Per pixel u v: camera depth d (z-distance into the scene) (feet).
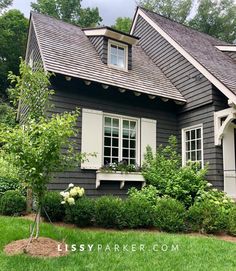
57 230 18.51
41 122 16.57
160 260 14.74
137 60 37.29
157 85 33.04
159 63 38.24
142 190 26.08
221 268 14.02
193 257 15.40
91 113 27.91
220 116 28.73
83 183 26.53
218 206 23.44
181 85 33.88
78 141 26.71
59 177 25.22
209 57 34.91
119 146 29.81
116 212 20.63
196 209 21.65
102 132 28.63
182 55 34.14
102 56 31.58
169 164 28.53
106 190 27.78
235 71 33.78
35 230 18.01
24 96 22.31
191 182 27.35
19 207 23.84
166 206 21.45
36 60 33.73
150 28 41.01
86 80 26.86
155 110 32.60
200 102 30.89
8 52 85.51
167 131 33.06
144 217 21.13
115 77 29.96
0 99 72.02
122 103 30.37
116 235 18.56
